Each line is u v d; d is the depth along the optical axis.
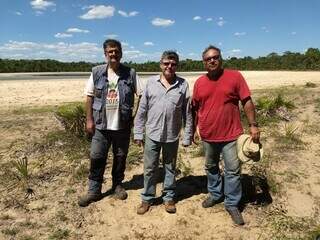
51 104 8.24
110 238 2.66
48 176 3.46
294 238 2.65
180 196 3.17
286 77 20.94
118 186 3.12
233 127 2.72
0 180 3.38
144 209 2.91
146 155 2.83
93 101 2.90
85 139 4.23
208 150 2.83
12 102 8.75
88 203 3.02
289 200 3.14
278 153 4.05
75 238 2.65
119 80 2.84
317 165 3.79
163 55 2.65
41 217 2.88
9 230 2.71
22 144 4.20
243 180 3.34
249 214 2.92
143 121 2.81
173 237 2.66
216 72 2.65
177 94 2.70
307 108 6.53
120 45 2.80
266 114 5.50
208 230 2.74
